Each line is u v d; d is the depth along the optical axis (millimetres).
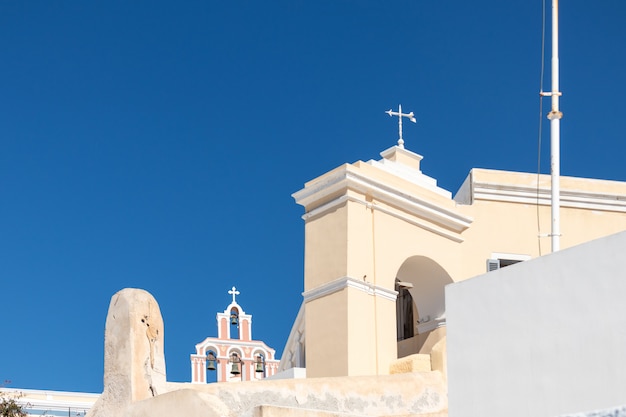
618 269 15172
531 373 15734
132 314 19188
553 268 15812
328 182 26453
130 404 18594
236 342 37781
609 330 15109
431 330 28031
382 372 25453
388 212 26875
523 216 29125
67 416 35781
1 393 29156
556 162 22203
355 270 25781
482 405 16125
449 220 28125
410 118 29328
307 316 26266
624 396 14820
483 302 16453
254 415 15781
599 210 29578
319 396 19562
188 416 17484
